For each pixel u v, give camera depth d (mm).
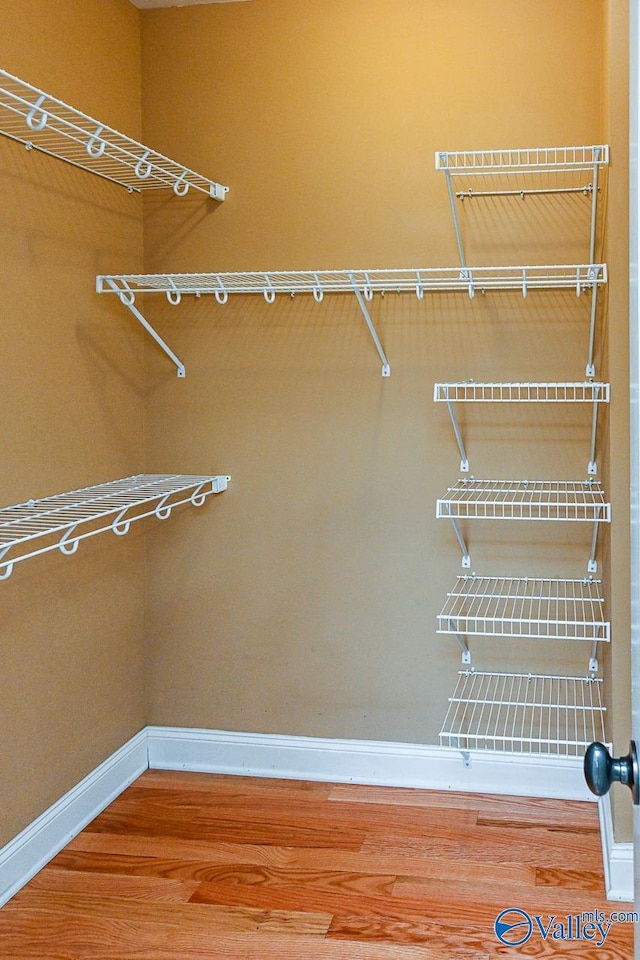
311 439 2789
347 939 1975
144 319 2762
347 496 2775
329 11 2668
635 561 811
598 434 2598
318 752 2846
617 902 2102
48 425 2342
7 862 2168
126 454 2793
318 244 2732
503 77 2564
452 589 2715
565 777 2666
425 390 2699
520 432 2645
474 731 2729
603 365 2445
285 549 2832
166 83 2791
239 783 2824
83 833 2490
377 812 2598
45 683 2346
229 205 2787
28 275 2238
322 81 2689
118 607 2754
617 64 2086
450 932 1991
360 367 2738
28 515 2082
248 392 2826
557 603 2646
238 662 2889
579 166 2389
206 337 2846
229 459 2854
